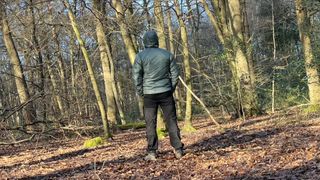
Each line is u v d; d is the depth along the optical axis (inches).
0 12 755.4
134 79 308.5
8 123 719.7
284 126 465.4
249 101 717.3
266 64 753.0
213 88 716.0
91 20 767.7
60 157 442.9
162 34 613.9
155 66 303.3
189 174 259.4
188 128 575.5
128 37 556.4
